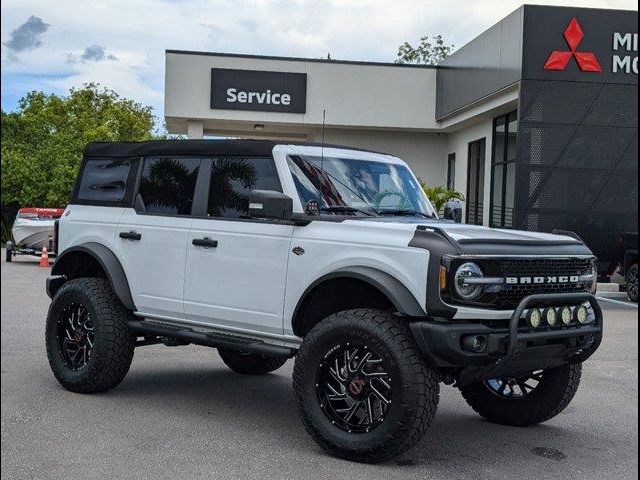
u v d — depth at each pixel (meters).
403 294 5.08
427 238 5.11
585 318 5.50
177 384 7.56
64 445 5.48
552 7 20.09
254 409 6.64
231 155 6.43
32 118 41.62
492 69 22.09
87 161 7.59
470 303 5.03
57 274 7.53
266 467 5.09
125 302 6.79
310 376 5.38
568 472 5.18
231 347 6.20
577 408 7.01
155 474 4.92
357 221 5.64
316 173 6.17
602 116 20.34
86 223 7.33
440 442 5.83
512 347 4.98
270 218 5.70
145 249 6.77
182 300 6.47
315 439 5.37
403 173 6.82
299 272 5.69
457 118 25.62
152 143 7.07
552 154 20.33
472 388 6.49
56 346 7.14
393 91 27.03
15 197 35.72
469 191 26.73
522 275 5.29
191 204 6.61
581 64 20.20
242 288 6.06
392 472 5.05
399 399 4.99
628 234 16.14
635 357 9.51
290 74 26.52
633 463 5.41
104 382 6.89
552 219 20.38
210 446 5.54
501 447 5.74
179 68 26.17
